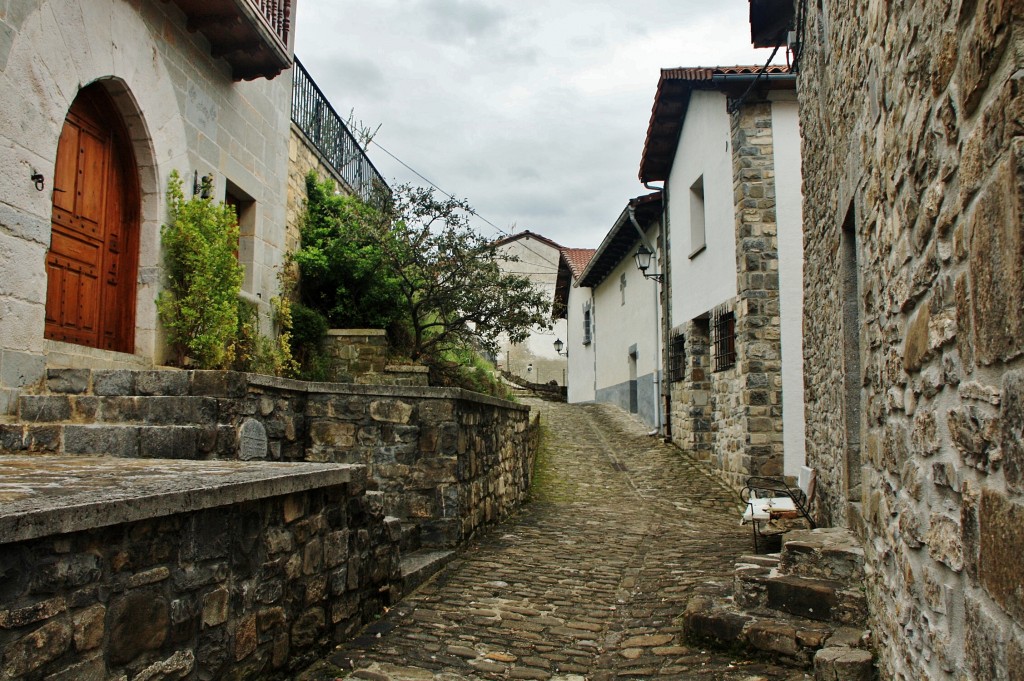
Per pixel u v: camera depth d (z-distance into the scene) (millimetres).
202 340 6328
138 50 6129
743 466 9969
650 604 4754
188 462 3807
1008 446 1545
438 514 5941
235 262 6770
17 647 1872
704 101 11664
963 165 1812
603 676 3570
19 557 1893
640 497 10133
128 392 4949
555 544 6660
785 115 10070
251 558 2938
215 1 6625
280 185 9164
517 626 4281
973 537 1838
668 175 14406
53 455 4277
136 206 6414
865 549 3773
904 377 2727
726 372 10977
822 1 5328
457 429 6000
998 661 1632
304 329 9289
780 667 3541
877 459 3348
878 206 3135
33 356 4934
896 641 2898
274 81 8977
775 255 9898
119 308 6301
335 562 3756
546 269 33094
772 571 4207
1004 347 1541
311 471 3373
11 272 4754
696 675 3480
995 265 1582
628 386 18438
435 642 3947
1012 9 1427
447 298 10477
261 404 5320
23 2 4867
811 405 7027
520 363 34875
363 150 13727
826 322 5961
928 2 2148
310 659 3467
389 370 9531
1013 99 1436
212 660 2650
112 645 2188
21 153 4848
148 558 2354
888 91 2816
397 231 10211
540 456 12914
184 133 6844
